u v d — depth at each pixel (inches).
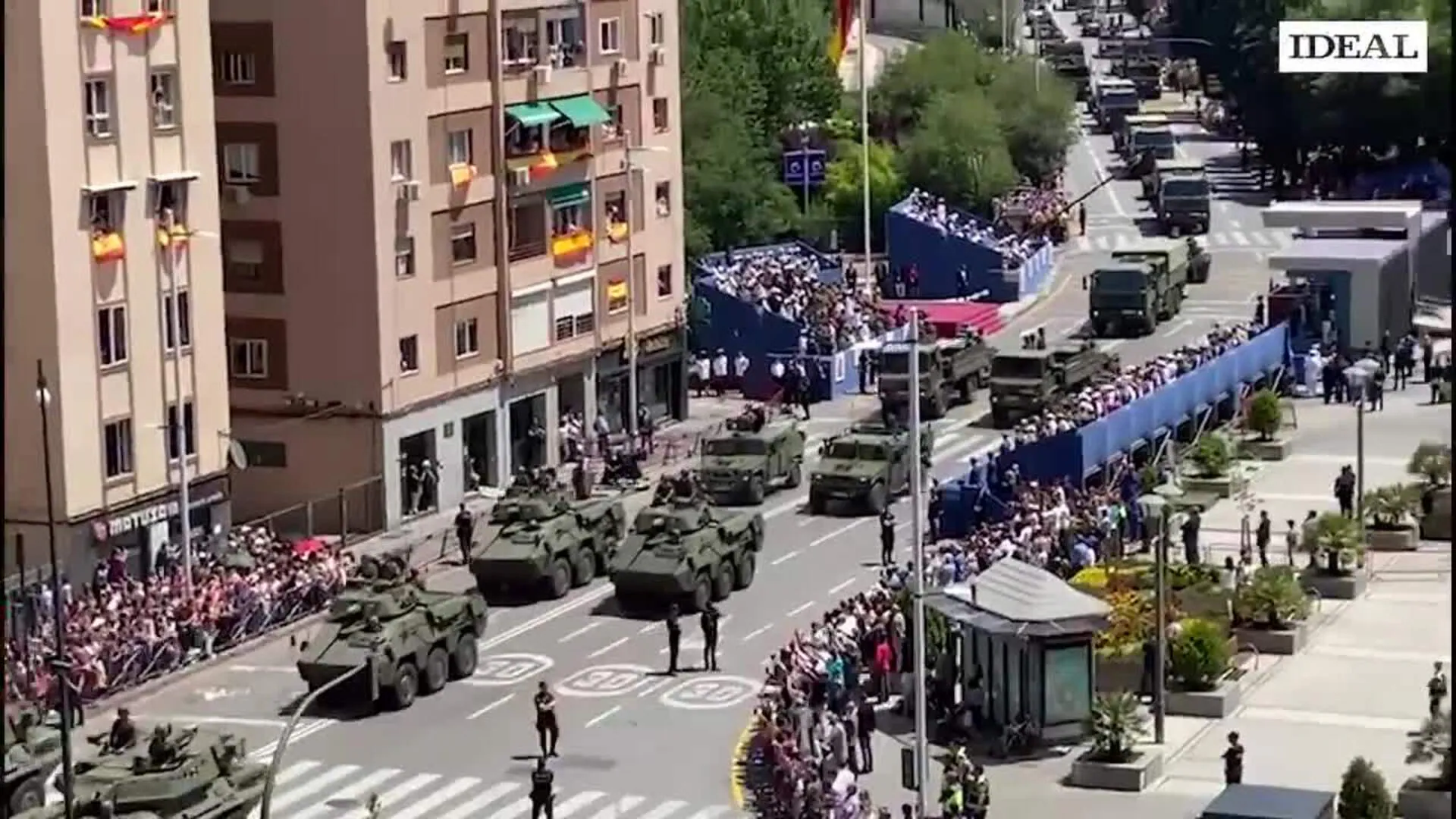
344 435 3196.4
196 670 2491.4
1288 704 2236.7
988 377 3875.5
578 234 3577.8
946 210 4965.6
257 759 2144.4
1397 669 2337.6
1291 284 4131.4
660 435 3708.2
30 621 2413.9
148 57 2783.0
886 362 3644.2
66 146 2669.8
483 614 2474.2
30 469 2679.6
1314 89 5526.6
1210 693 2203.5
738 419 3531.0
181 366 2839.6
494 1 3373.5
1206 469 3107.8
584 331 3607.3
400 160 3213.6
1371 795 1766.7
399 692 2322.8
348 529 3198.8
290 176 3186.5
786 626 2605.8
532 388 3494.1
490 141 3385.8
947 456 3430.1
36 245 2655.0
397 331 3206.2
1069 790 2006.6
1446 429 3481.8
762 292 4055.1
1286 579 2437.3
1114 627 2241.6
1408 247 3961.6
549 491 2942.9
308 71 3164.4
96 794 1846.7
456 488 3336.6
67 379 2669.8
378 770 2137.1
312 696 1627.7
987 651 2161.7
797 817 1920.5
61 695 1850.4
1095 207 5807.1
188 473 2851.9
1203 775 2033.7
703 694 2361.0
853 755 2075.5
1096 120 7160.4
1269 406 3366.1
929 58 5713.6
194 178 2844.5
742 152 4864.7
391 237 3193.9
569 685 2401.6
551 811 1964.8
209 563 2721.5
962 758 1904.5
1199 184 5364.2
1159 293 4392.2
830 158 5477.4
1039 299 4749.0
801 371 3831.2
